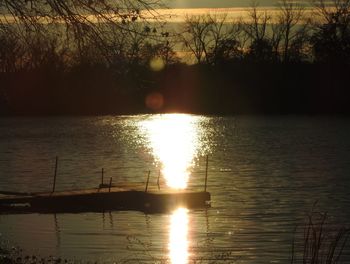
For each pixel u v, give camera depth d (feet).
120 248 107.65
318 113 525.75
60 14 64.49
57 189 192.34
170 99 546.67
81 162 270.87
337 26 502.38
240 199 165.07
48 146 344.90
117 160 278.87
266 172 226.99
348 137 369.50
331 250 69.46
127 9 64.49
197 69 542.98
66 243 111.96
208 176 218.79
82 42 65.51
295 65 529.45
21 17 64.95
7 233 121.70
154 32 65.26
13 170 242.99
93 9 64.39
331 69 514.27
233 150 315.37
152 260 99.66
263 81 535.19
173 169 244.42
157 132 426.51
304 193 175.73
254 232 121.80
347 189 182.80
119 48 65.98
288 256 101.55
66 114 516.32
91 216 141.90
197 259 100.22
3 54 73.87
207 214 143.43
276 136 384.88
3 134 419.95
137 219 138.10
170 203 151.94
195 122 495.82
